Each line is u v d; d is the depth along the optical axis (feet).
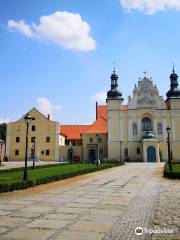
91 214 41.47
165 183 82.43
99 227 34.50
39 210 44.06
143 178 98.78
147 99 263.70
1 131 360.07
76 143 309.63
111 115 263.90
